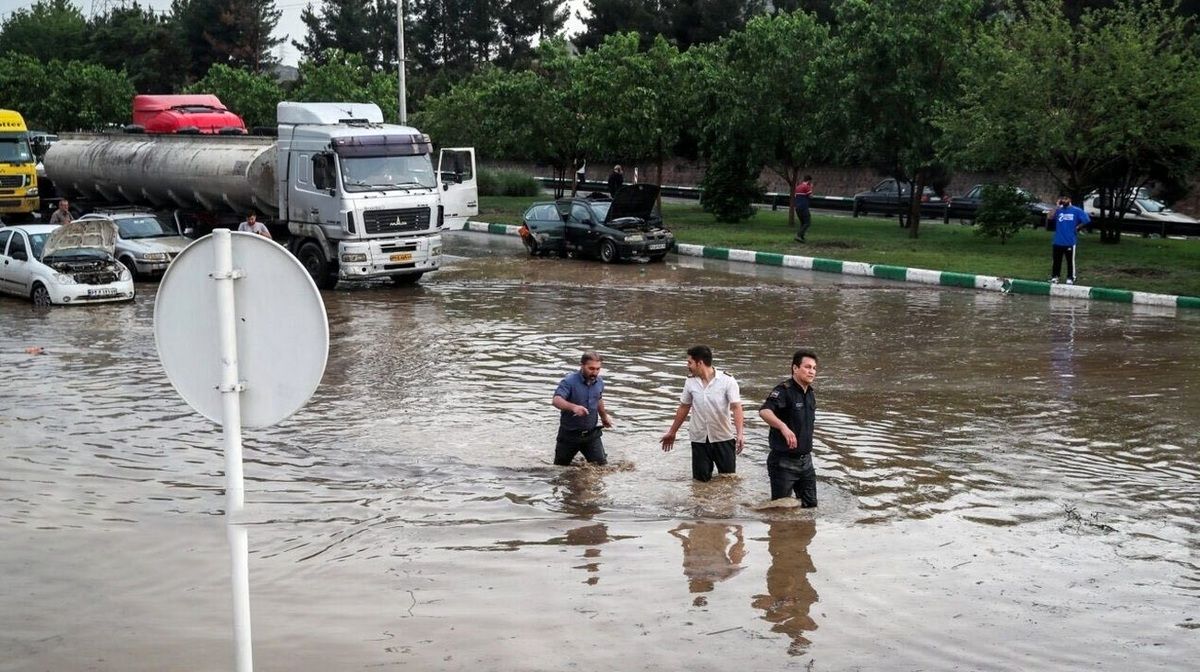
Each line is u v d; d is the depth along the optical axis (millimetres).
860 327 19047
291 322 4297
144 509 10000
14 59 52094
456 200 29766
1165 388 14461
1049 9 30641
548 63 39375
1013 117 28438
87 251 22219
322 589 8195
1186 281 23672
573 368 15797
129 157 29438
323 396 14172
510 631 7438
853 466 11188
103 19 78312
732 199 37250
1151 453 11617
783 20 35125
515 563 8672
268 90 48625
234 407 4344
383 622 7602
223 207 27625
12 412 13328
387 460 11398
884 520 9625
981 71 29578
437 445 11930
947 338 18031
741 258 28891
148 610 7832
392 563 8703
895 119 31344
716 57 37156
